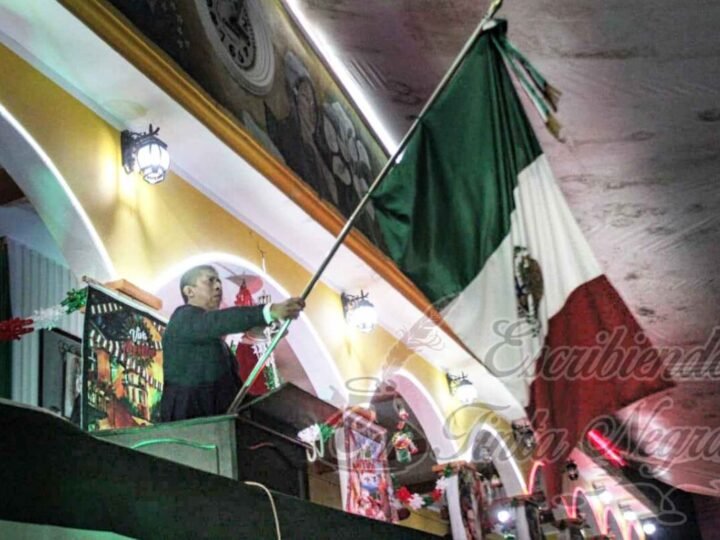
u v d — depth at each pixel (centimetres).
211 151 717
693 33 863
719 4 821
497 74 541
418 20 884
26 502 293
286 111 845
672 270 1334
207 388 533
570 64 911
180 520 356
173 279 689
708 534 2378
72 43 587
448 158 533
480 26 541
